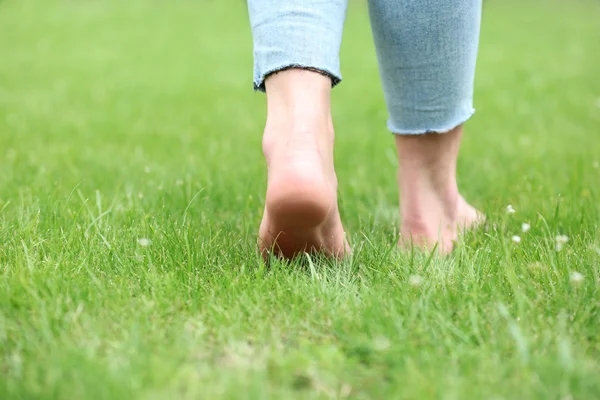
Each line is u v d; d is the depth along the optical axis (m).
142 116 2.57
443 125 1.06
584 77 3.40
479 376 0.72
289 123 0.90
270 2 0.93
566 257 0.98
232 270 0.98
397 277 0.96
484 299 0.88
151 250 1.00
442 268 0.98
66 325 0.81
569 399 0.70
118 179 1.52
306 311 0.86
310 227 0.91
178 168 1.67
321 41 0.92
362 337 0.80
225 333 0.81
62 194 1.35
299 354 0.76
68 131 2.19
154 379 0.71
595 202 1.27
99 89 3.21
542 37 5.01
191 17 6.15
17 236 1.03
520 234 1.12
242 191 1.42
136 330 0.79
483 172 1.63
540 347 0.78
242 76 3.66
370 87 3.35
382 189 1.50
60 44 4.75
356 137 2.23
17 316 0.83
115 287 0.90
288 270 0.95
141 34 5.24
